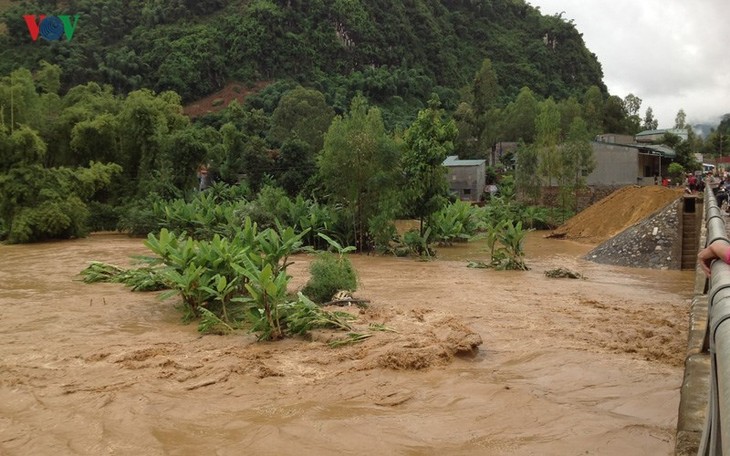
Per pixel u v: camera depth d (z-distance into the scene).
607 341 7.57
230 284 8.88
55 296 11.55
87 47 87.31
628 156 41.75
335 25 109.56
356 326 8.25
